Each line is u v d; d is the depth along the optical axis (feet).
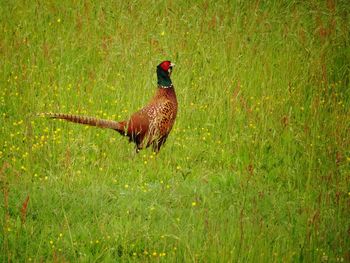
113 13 70.95
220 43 66.64
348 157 49.14
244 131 54.34
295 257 37.22
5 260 36.76
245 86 61.16
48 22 71.87
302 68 64.34
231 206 42.39
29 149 48.01
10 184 44.01
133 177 47.34
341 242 38.11
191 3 74.64
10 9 72.28
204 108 56.75
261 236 37.68
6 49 64.54
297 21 71.87
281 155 51.24
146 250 38.40
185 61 63.67
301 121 56.44
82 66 64.39
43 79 61.00
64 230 39.50
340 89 63.57
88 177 46.03
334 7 73.36
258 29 70.44
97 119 48.80
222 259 35.88
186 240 37.47
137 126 49.62
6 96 57.72
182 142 52.26
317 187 45.37
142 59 63.67
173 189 45.21
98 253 37.88
